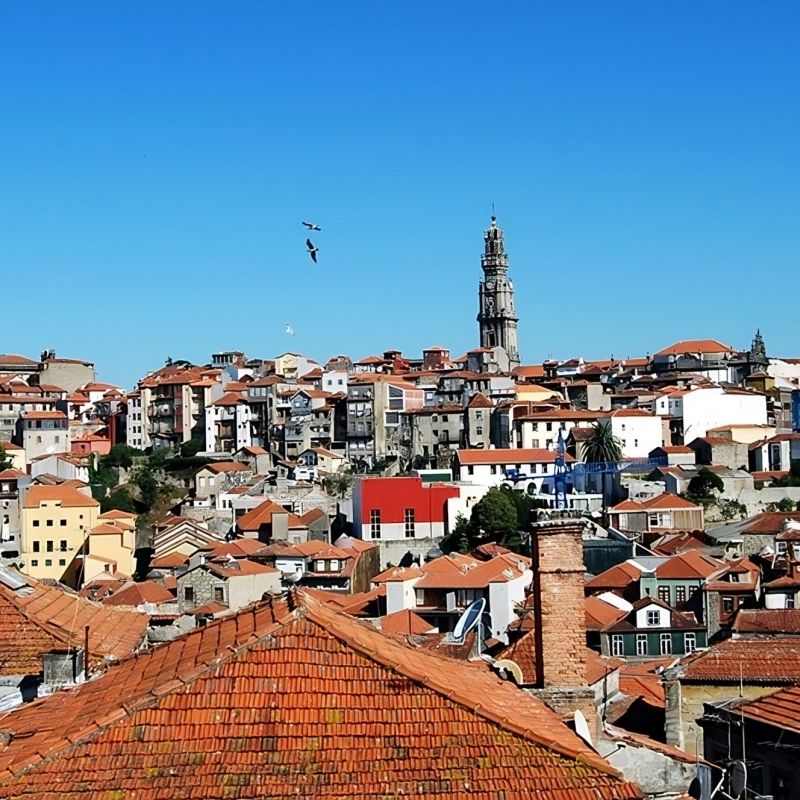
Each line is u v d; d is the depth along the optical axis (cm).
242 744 2333
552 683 3100
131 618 4128
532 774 2323
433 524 19462
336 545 17950
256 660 2469
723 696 5503
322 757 2316
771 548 14988
